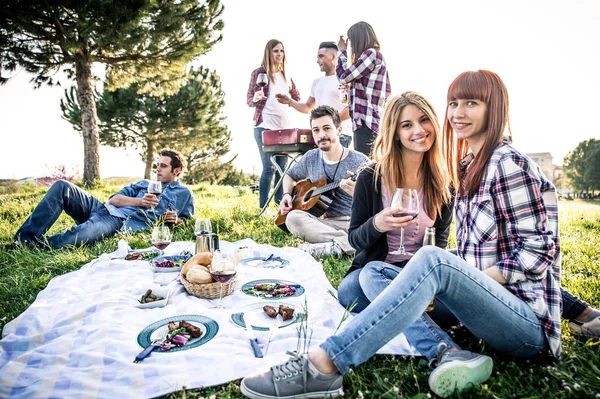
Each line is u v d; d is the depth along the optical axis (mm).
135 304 2344
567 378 1542
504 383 1549
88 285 2723
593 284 2701
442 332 1688
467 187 1756
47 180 14352
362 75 4402
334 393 1491
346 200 4207
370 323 1469
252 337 1915
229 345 1849
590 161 53188
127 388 1570
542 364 1675
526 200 1568
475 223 1715
